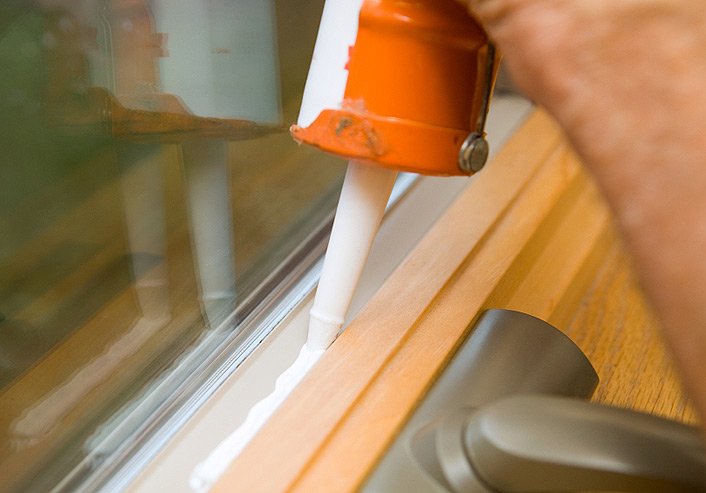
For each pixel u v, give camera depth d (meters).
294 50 0.81
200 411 0.44
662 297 0.20
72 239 0.65
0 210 0.66
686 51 0.20
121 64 0.69
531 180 0.65
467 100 0.38
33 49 0.67
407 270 0.51
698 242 0.20
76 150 0.69
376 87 0.37
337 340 0.44
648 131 0.20
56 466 0.45
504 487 0.29
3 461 0.46
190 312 0.57
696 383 0.20
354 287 0.44
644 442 0.26
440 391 0.41
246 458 0.36
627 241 0.21
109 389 0.50
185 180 0.70
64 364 0.53
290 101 0.80
